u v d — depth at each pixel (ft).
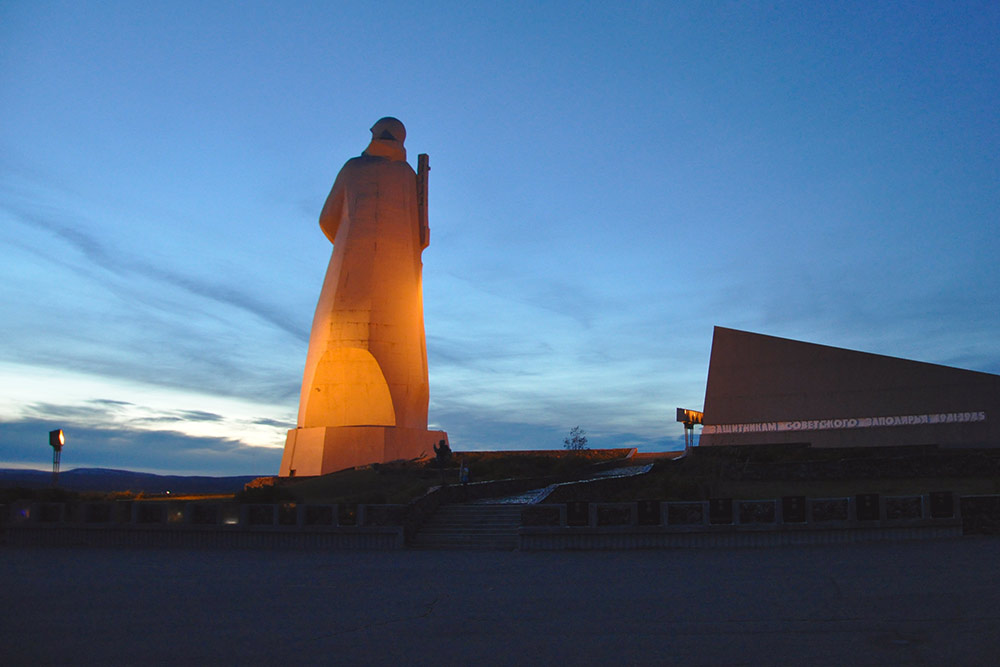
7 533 88.12
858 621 35.32
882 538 72.13
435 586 49.70
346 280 178.09
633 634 34.14
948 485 101.40
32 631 36.45
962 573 48.57
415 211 190.29
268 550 77.41
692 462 127.34
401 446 169.78
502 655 31.07
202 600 45.01
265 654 31.73
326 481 126.82
